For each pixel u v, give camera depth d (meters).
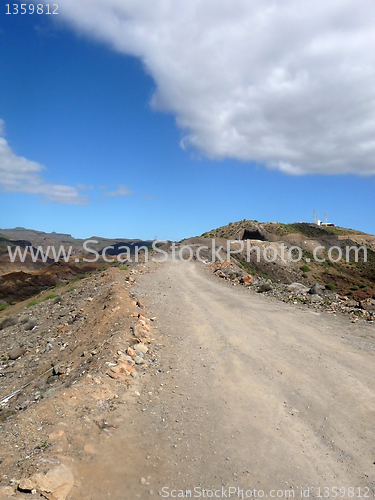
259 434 6.04
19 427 5.60
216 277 25.47
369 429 6.21
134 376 8.12
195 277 25.36
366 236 108.19
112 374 7.85
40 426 5.66
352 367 8.77
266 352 9.96
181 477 4.92
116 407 6.63
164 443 5.68
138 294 17.89
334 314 13.86
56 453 4.97
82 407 6.35
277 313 14.29
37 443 5.18
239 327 12.46
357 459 5.43
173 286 21.19
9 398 10.18
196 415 6.63
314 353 9.77
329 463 5.34
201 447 5.63
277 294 18.19
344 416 6.62
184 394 7.48
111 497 4.43
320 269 72.44
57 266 82.00
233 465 5.22
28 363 13.02
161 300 16.88
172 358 9.57
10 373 12.66
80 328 14.24
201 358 9.59
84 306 17.52
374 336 11.00
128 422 6.18
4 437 5.33
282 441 5.87
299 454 5.54
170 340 11.08
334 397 7.33
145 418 6.39
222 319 13.58
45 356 13.02
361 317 13.20
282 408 6.93
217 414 6.68
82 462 4.92
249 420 6.49
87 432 5.66
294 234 95.94
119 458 5.17
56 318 17.98
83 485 4.53
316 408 6.91
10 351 14.86
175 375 8.45
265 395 7.45
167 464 5.17
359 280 69.38
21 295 62.41
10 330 19.33
